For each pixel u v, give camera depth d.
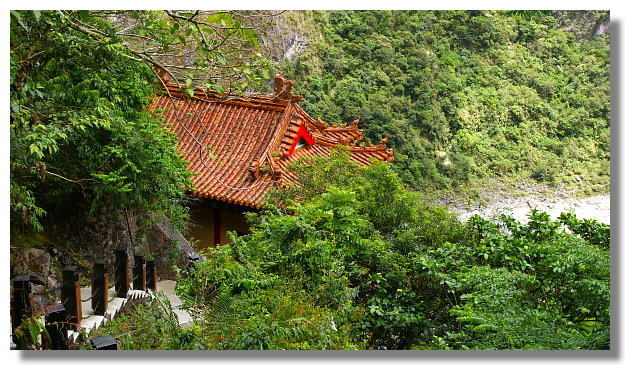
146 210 11.88
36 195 10.59
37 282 6.80
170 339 6.82
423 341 9.26
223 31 8.94
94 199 10.38
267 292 7.35
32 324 6.27
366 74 46.69
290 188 13.26
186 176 12.30
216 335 6.78
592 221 11.27
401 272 9.86
